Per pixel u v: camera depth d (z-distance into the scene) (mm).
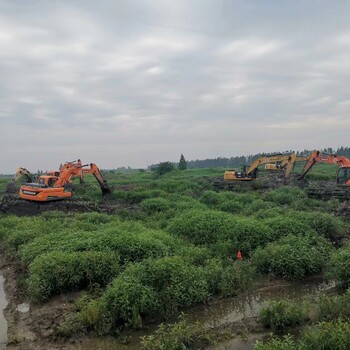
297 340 7387
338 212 19828
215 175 51938
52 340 8078
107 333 8172
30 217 19469
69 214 19984
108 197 28750
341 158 28391
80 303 9250
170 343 7266
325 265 11312
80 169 26219
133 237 12227
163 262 10062
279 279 10945
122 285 8875
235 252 12719
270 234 13398
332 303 8398
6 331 8609
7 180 50844
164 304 8953
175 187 34125
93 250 11328
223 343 7676
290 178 35406
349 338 6566
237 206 21766
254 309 9289
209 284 10023
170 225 15648
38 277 10031
